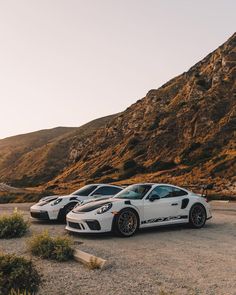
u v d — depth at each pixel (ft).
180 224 41.22
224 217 50.60
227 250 29.12
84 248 30.17
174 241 33.14
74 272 23.45
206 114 233.35
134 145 256.11
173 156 214.48
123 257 27.12
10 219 36.94
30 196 119.24
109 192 47.19
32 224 45.65
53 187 246.27
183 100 280.51
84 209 36.58
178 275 22.48
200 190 125.08
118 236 35.78
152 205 37.50
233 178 139.33
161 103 303.89
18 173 466.70
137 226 36.29
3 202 115.96
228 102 237.25
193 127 230.48
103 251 29.12
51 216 45.44
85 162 301.22
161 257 27.07
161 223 38.06
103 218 34.63
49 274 23.08
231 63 276.41
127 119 325.83
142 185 39.93
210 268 23.93
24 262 20.27
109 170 235.20
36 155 496.23
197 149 204.95
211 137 209.77
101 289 20.16
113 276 22.47
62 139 523.70
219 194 104.53
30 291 19.16
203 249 29.60
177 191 40.27
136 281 21.43
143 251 29.14
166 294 18.15
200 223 40.70
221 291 19.54
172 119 257.55
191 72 326.85
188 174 171.94
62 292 19.84
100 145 318.65
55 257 26.78
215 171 160.35
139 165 223.30
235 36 312.29
